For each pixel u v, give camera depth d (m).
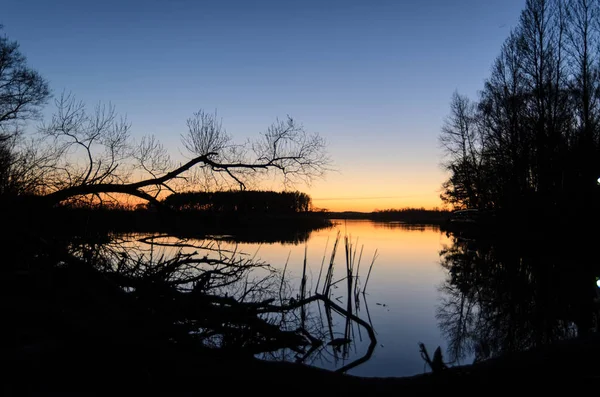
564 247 23.78
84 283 6.71
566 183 26.36
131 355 5.56
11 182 10.88
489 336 10.02
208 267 13.48
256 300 12.41
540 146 28.02
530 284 16.14
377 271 20.27
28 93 25.09
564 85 28.31
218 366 5.67
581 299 13.30
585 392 4.79
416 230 59.38
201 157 12.44
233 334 7.53
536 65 28.67
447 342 9.63
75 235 10.41
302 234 46.50
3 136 15.37
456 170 46.16
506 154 31.53
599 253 21.62
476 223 39.84
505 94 31.80
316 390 5.25
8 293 6.68
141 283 7.65
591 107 27.75
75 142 11.66
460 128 45.09
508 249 27.34
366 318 11.77
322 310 12.62
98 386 5.24
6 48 24.69
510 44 31.16
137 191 11.41
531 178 30.11
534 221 27.89
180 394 5.20
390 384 5.35
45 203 9.93
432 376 5.30
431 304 13.47
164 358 5.59
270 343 8.20
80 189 10.52
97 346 5.57
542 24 28.59
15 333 6.03
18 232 7.57
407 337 10.02
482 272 19.69
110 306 6.30
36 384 5.08
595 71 27.50
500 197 33.56
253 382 5.38
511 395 4.87
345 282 17.09
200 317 7.28
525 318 11.42
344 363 8.27
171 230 13.57
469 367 5.47
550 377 5.04
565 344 5.72
